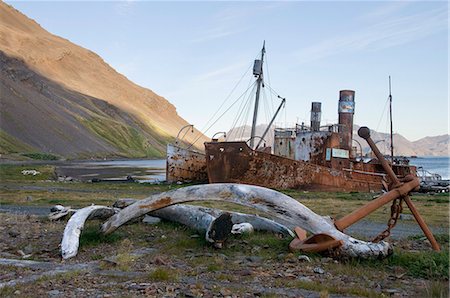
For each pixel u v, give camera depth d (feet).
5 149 393.09
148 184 120.16
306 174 106.93
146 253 30.89
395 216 30.86
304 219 30.04
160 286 22.22
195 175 126.00
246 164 101.09
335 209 61.26
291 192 98.84
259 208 31.12
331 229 29.32
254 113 120.88
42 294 20.83
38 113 547.08
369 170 120.98
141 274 24.88
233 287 22.13
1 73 588.91
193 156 126.00
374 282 23.81
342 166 114.11
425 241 36.42
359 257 28.14
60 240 35.32
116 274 24.84
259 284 23.00
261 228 38.24
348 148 117.70
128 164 379.96
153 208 34.45
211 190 32.81
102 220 40.78
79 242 32.63
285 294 21.13
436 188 130.52
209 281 23.52
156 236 37.29
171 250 31.37
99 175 209.67
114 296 20.24
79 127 612.29
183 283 22.93
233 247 31.99
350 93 118.62
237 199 31.81
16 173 157.99
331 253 28.86
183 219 40.65
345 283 23.53
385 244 28.58
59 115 597.11
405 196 30.30
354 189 114.52
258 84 120.67
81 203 65.00
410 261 27.58
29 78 655.76
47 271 25.73
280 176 104.22
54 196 78.28
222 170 103.30
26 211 56.24
